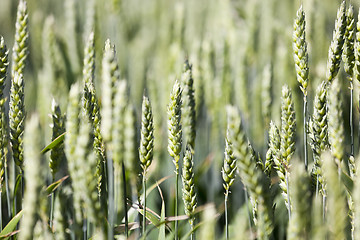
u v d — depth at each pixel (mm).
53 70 1555
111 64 1057
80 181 1024
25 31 1257
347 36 1189
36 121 998
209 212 1030
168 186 1559
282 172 1167
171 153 1191
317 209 1021
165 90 1585
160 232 1254
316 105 1163
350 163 1179
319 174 1163
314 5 1594
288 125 1152
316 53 1586
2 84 1208
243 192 1525
